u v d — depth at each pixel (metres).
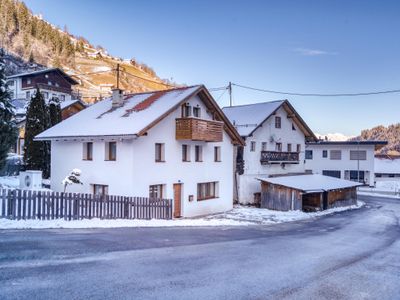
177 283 7.66
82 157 23.78
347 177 57.44
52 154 25.75
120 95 26.73
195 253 10.70
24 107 48.28
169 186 23.77
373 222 24.73
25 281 7.27
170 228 16.59
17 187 23.16
